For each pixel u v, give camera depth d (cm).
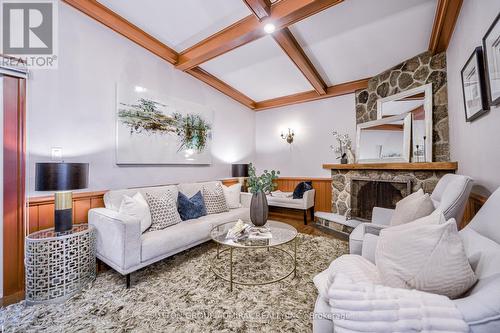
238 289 184
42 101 199
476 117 169
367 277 105
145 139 284
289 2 207
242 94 464
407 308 68
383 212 224
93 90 235
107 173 247
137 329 140
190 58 302
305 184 421
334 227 360
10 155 182
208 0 218
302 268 222
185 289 184
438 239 82
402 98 315
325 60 317
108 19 236
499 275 68
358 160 372
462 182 142
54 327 142
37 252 164
